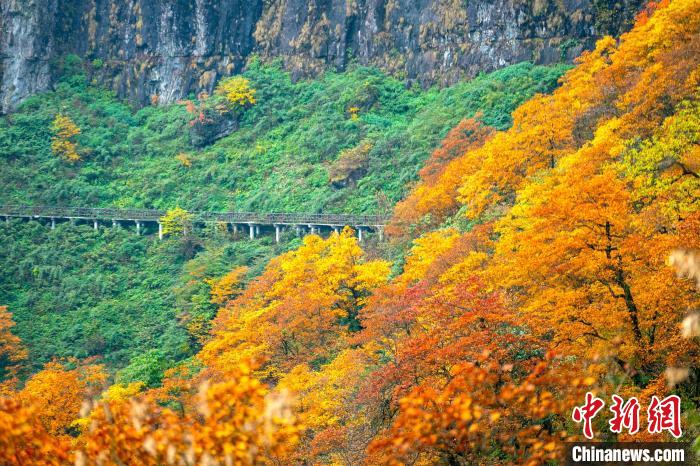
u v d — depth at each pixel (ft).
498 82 393.91
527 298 123.54
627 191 128.98
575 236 112.47
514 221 156.76
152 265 367.04
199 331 270.87
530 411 66.80
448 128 365.81
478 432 77.15
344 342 176.45
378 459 102.27
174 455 55.93
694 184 117.70
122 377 222.69
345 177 371.97
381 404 113.09
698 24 187.42
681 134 130.62
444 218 243.40
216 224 376.07
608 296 109.91
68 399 170.30
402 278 190.29
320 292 189.67
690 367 100.78
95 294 346.13
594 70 220.84
